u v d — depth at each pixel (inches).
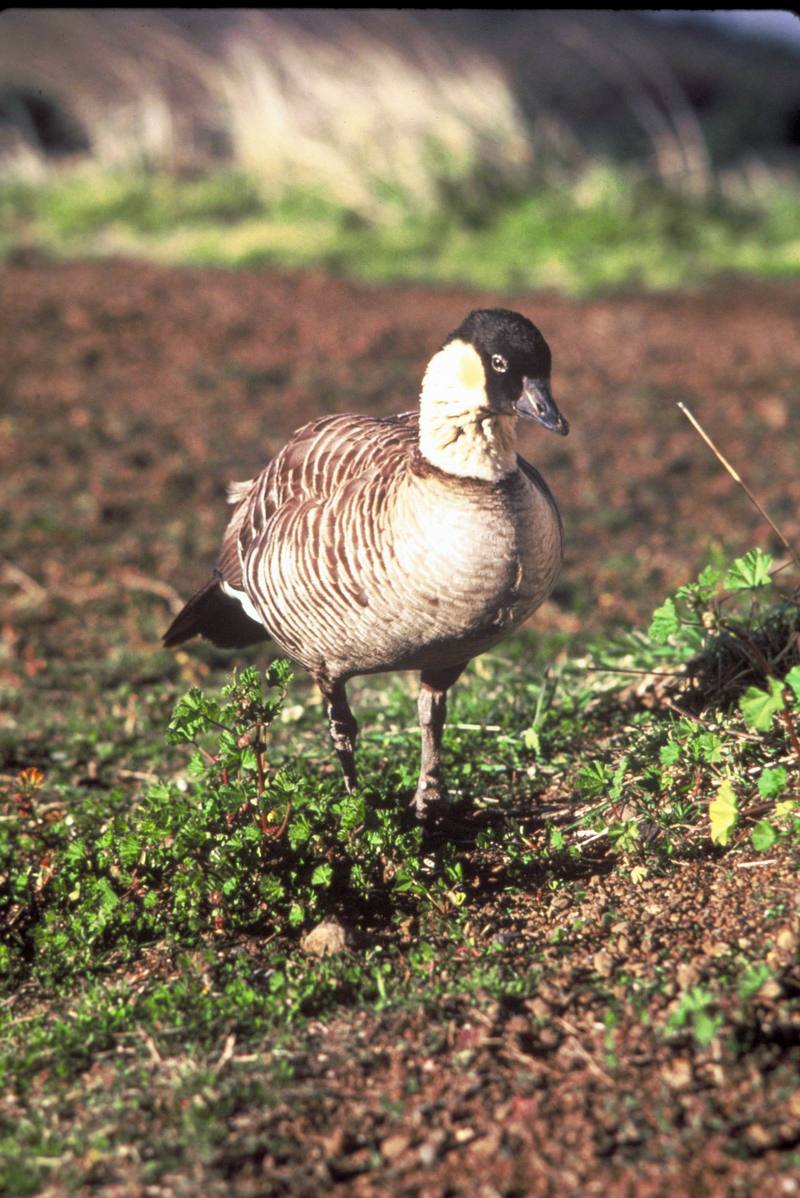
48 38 1831.9
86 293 1146.0
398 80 1494.8
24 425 839.1
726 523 669.9
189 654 552.7
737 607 468.4
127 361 978.1
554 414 315.3
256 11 1790.1
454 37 1956.2
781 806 319.9
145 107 1621.6
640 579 602.5
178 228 1392.7
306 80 1517.0
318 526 334.0
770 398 886.4
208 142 1621.6
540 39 2182.6
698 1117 247.0
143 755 465.1
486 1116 255.9
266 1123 260.1
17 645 564.7
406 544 318.0
